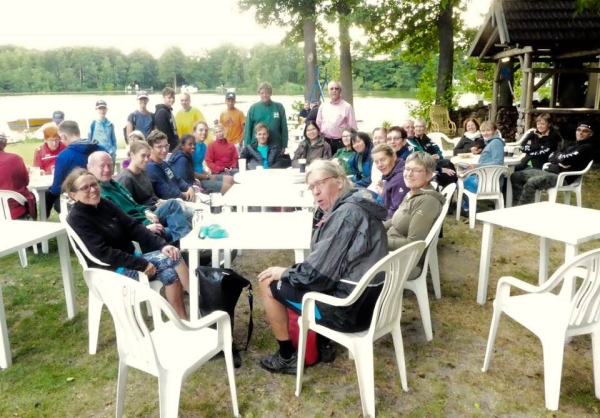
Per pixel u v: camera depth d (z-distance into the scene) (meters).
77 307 3.26
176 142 6.39
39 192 4.53
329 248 2.11
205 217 3.12
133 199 3.67
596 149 8.37
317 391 2.34
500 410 2.19
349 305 2.09
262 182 4.28
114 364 2.62
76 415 2.20
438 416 2.15
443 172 5.15
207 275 2.49
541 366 2.54
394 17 12.98
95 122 6.59
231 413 2.20
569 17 8.70
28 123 16.25
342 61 13.10
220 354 2.63
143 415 2.19
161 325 2.19
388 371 2.50
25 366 2.59
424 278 2.79
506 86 11.55
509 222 2.79
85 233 2.60
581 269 2.48
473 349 2.71
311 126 5.55
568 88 10.88
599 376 2.22
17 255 4.37
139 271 2.65
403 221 2.92
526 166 6.20
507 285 2.34
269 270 2.35
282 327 2.41
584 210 3.05
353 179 4.80
